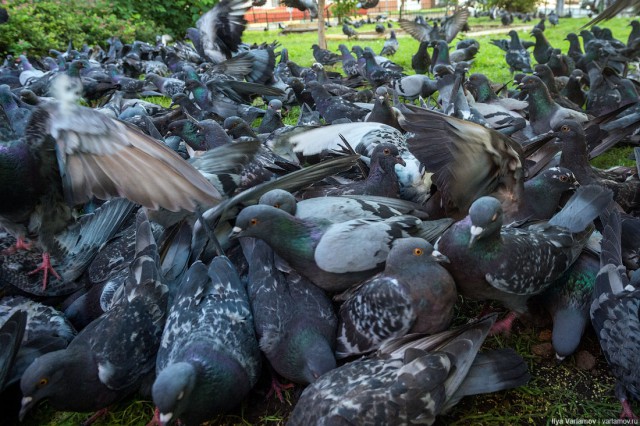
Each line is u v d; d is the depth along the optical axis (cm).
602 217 79
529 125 150
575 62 253
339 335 66
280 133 105
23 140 70
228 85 177
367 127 102
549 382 65
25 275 82
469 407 62
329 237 68
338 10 427
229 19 216
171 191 57
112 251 83
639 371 56
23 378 56
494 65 300
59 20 369
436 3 1019
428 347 57
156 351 65
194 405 55
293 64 267
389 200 82
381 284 63
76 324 78
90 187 63
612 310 60
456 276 67
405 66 317
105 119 56
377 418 50
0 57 327
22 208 74
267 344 64
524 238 66
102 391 61
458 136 72
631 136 133
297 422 54
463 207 82
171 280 74
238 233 69
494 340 73
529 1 710
